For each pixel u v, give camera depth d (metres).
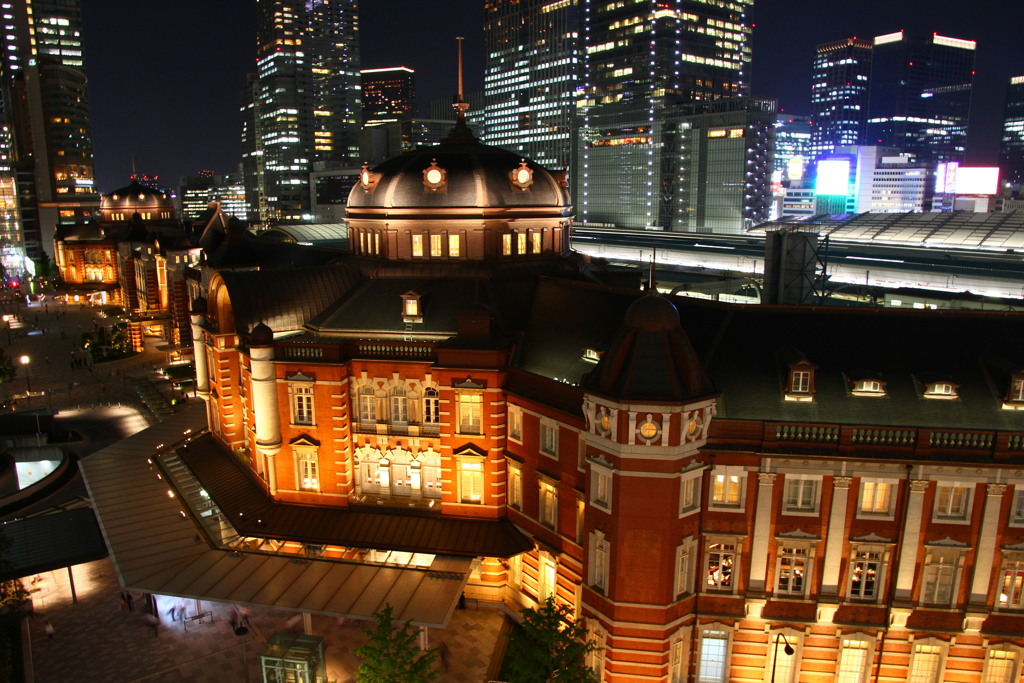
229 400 63.12
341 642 48.31
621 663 41.97
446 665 45.94
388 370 52.12
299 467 54.22
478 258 58.50
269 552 50.38
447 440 50.81
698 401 38.91
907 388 41.38
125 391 105.56
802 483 40.41
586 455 42.00
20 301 178.62
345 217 64.00
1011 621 40.22
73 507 67.94
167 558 50.03
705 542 41.78
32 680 45.09
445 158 60.22
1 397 102.81
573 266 63.06
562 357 49.47
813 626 41.72
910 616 40.62
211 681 45.16
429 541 49.69
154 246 120.88
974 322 43.59
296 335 57.81
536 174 61.22
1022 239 140.88
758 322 45.03
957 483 38.69
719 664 43.41
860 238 168.75
